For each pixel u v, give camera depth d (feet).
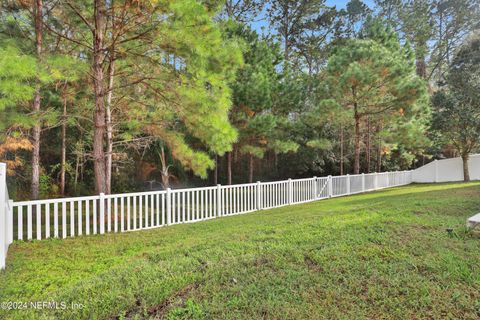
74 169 42.09
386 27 63.57
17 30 24.76
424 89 40.01
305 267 10.90
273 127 40.93
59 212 30.30
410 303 8.39
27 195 35.65
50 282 10.70
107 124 24.50
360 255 11.70
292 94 45.83
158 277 10.39
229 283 9.80
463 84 48.14
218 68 20.18
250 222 20.74
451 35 86.38
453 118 48.62
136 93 28.19
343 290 9.20
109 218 19.57
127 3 19.02
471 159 54.75
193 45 18.28
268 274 10.34
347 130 56.39
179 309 8.27
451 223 16.39
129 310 8.45
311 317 7.86
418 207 21.95
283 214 24.06
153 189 46.03
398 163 65.31
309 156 55.16
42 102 28.48
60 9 24.75
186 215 25.38
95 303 8.64
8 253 14.25
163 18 19.04
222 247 13.66
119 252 14.58
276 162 60.44
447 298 8.62
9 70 15.56
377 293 8.95
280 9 77.66
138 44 22.77
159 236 17.97
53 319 8.01
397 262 10.98
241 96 39.11
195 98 20.71
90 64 23.11
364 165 62.85
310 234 15.19
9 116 19.84
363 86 42.42
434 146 55.11
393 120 45.27
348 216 20.01
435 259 11.11
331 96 45.93
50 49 24.59
